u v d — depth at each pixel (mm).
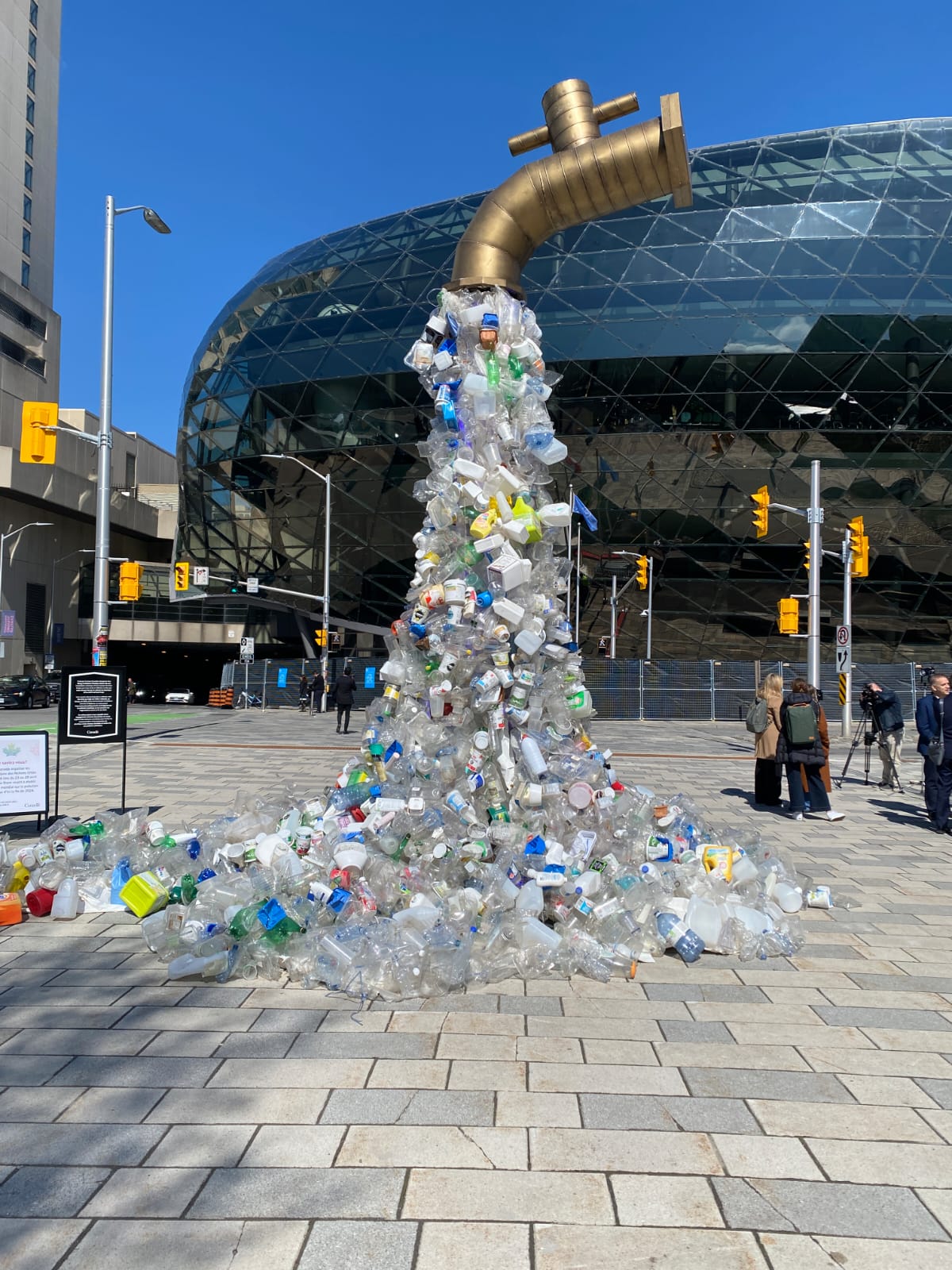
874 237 34906
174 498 71250
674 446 35875
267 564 44938
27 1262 2318
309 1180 2709
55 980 4504
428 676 5879
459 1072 3461
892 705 12961
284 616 55375
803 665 28781
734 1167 2805
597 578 39156
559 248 37125
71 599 56062
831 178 36344
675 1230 2479
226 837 6465
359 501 40719
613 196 6000
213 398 43656
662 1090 3336
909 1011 4191
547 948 4684
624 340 35188
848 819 9977
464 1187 2676
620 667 29438
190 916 5004
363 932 4594
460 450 5824
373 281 40375
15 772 7512
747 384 34750
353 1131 2998
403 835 5383
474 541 5742
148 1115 3100
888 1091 3357
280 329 41531
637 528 37781
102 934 5289
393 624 6270
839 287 34438
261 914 4656
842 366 34188
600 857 5582
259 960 4574
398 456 39000
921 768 15891
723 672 29016
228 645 57812
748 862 6008
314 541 42906
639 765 15836
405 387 37688
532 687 5773
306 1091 3287
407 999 4266
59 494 51438
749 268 35156
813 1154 2893
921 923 5766
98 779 12281
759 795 11016
